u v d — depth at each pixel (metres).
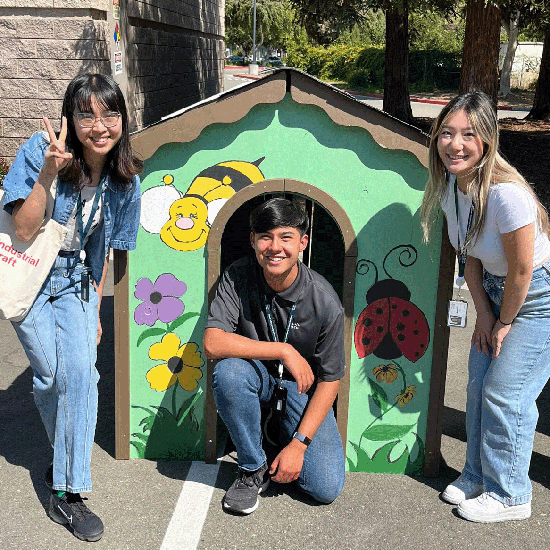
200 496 2.75
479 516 2.62
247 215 3.72
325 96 2.66
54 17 7.40
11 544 2.42
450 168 2.41
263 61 57.69
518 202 2.35
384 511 2.68
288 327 2.60
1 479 2.84
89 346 2.54
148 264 2.86
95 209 2.49
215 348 2.55
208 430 2.96
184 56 12.00
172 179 2.79
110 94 2.30
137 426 3.00
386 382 2.90
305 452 2.66
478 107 2.35
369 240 2.80
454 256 2.78
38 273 2.39
